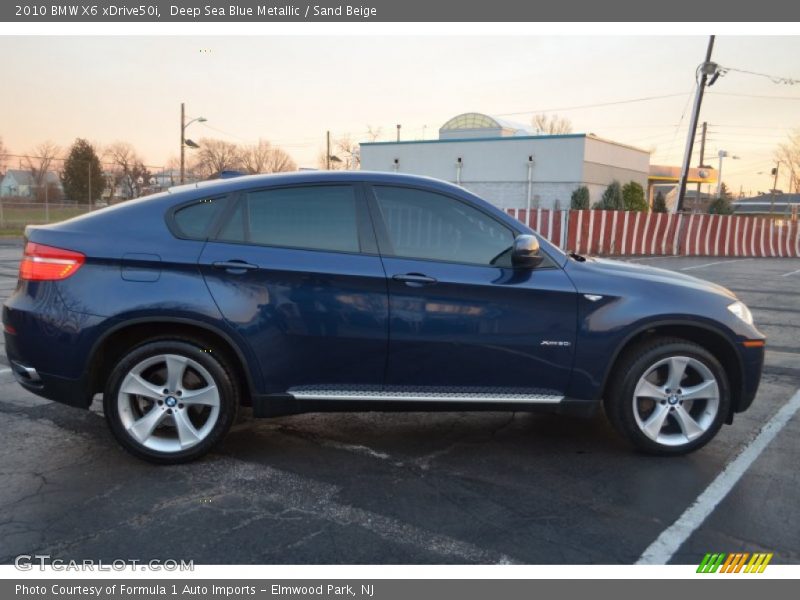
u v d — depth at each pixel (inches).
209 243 144.8
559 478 146.9
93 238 143.9
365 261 146.3
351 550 115.5
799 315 383.6
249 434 172.7
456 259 149.6
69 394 143.3
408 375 149.0
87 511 127.8
